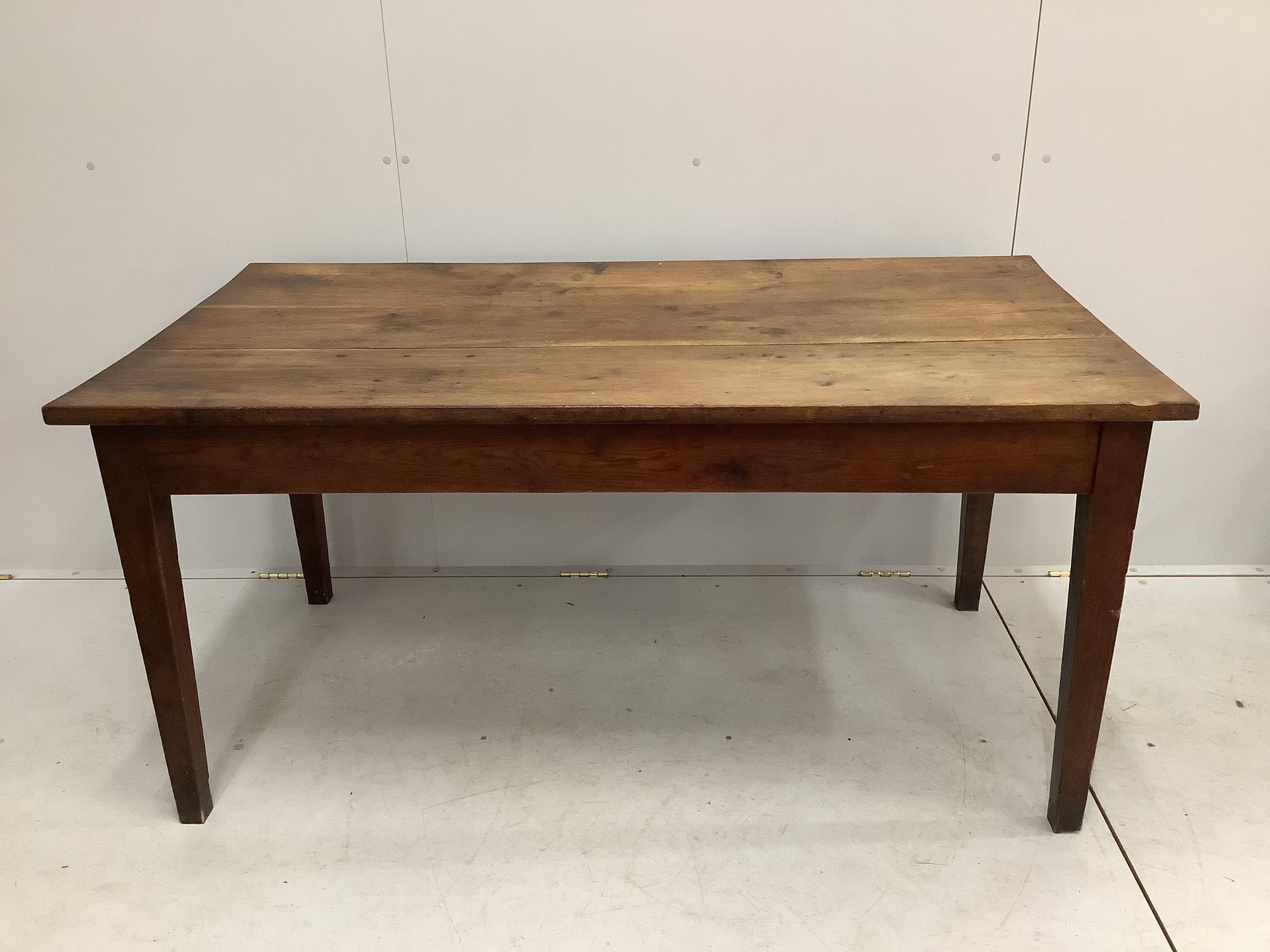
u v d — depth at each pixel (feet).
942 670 6.70
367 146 6.72
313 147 6.73
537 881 5.11
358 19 6.41
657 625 7.25
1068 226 6.82
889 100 6.55
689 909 4.93
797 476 4.68
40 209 6.91
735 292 5.96
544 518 7.82
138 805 5.68
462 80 6.55
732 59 6.47
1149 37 6.33
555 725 6.25
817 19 6.36
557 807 5.59
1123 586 4.77
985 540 7.06
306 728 6.25
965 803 5.57
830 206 6.83
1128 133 6.57
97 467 7.70
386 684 6.66
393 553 7.98
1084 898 4.96
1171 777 5.71
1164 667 6.65
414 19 6.40
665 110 6.60
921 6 6.31
